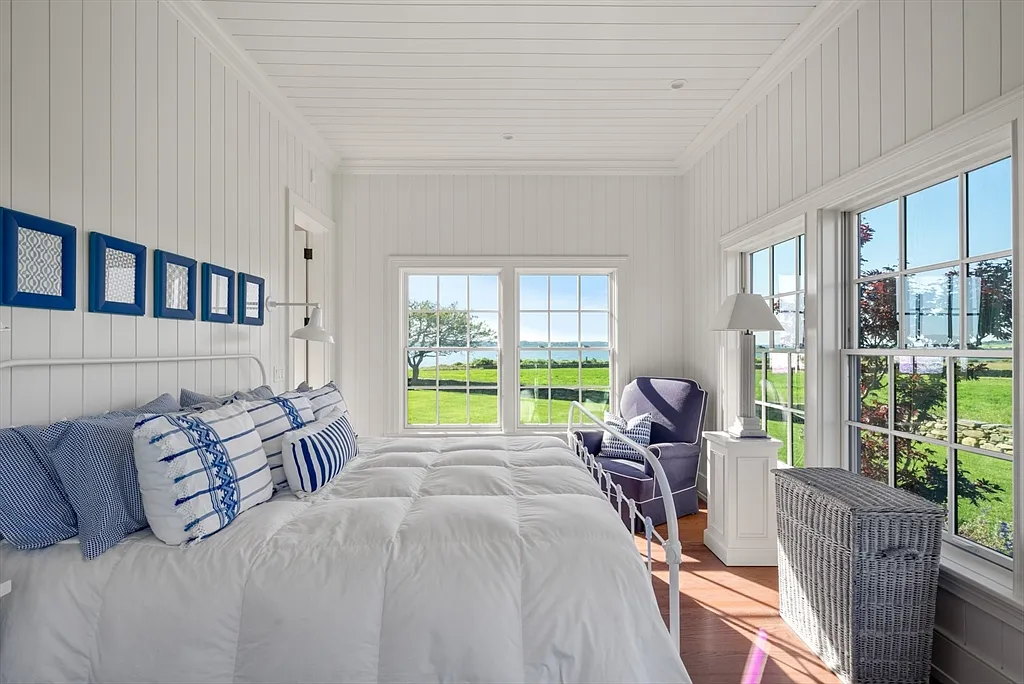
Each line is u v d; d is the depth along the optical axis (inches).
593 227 170.4
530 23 96.8
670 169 169.9
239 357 104.7
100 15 70.1
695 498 144.7
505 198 169.6
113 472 53.3
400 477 71.8
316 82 117.9
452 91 123.0
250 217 114.0
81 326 66.7
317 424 82.6
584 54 107.7
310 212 147.0
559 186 170.1
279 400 83.3
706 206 153.5
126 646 46.6
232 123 106.3
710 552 119.1
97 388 69.5
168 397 76.9
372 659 46.2
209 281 95.0
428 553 51.3
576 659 46.6
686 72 114.7
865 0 85.4
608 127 143.4
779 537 91.7
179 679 45.9
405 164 167.2
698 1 90.9
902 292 85.1
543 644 47.0
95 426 54.9
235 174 107.5
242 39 100.7
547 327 174.9
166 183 84.4
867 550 69.4
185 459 54.0
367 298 169.3
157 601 47.6
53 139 62.4
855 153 88.5
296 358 157.5
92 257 67.8
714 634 86.0
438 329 174.2
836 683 73.0
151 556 50.7
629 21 96.6
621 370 170.4
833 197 93.5
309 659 45.9
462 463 82.2
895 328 86.7
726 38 101.7
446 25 97.3
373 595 48.2
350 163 166.7
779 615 91.8
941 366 77.4
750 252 136.5
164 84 84.0
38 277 59.9
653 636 48.1
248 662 46.1
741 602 96.3
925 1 73.5
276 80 116.7
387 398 168.7
